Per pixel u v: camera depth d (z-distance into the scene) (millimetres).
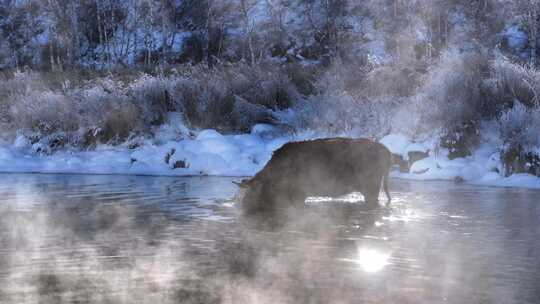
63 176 28594
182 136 36438
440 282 9828
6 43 75125
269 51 71062
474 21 65812
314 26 73625
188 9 79812
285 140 33062
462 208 18094
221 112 37625
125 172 30234
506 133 28641
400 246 12609
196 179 27062
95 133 35812
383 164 19656
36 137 36906
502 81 32625
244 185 18031
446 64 35375
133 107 36812
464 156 28953
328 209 18172
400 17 71125
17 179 27141
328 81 40781
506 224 15289
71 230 14438
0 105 41812
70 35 73625
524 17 63812
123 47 75188
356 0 75500
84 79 48375
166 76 47625
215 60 69688
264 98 39469
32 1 80188
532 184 23953
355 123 33844
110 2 78938
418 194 21594
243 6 70062
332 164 19250
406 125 31922
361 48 67438
